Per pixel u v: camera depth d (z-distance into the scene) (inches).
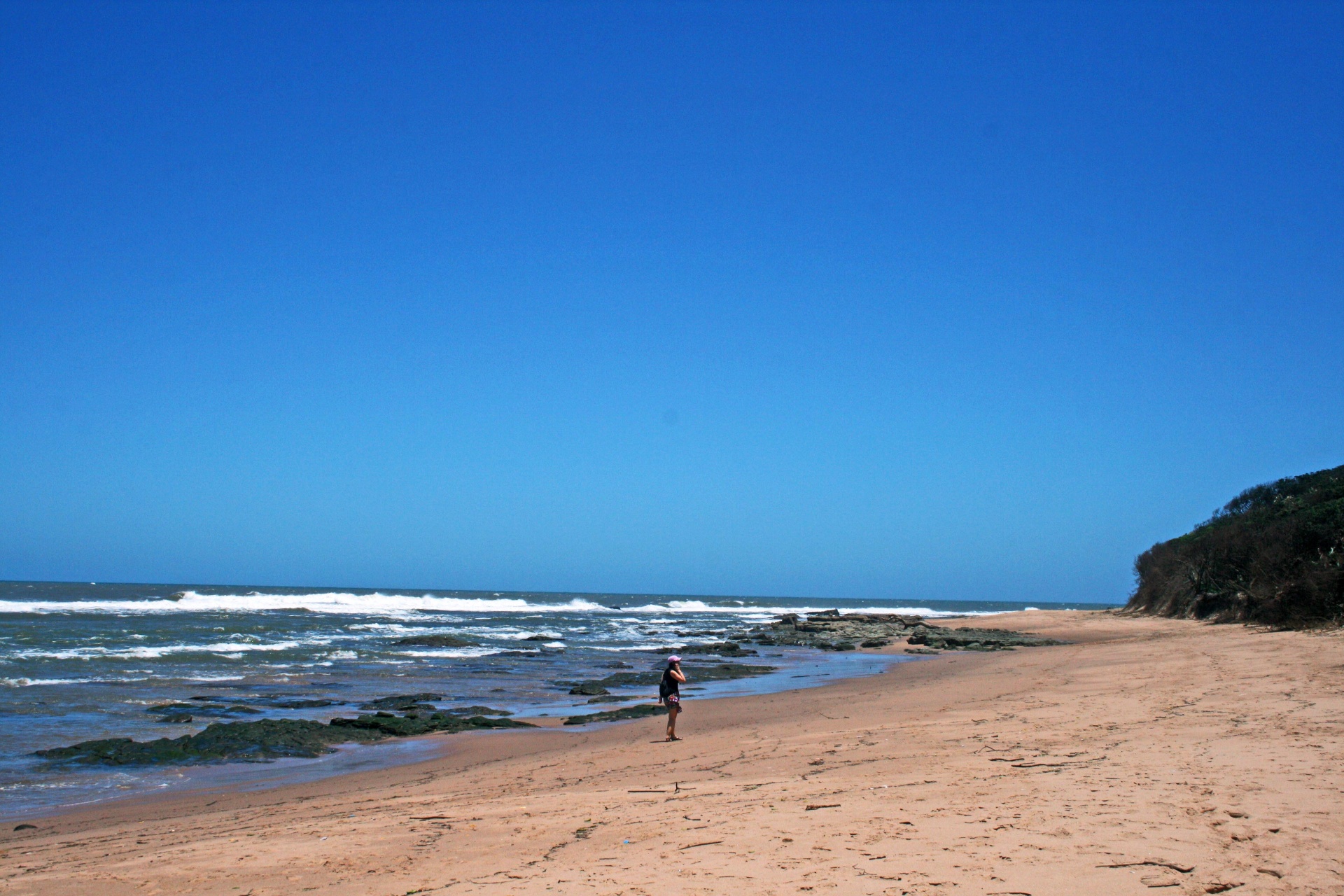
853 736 508.4
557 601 5216.5
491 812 350.6
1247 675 628.1
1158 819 252.1
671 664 594.6
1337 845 219.9
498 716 772.0
